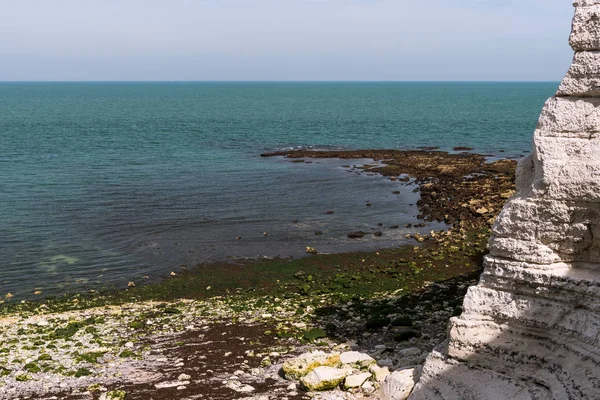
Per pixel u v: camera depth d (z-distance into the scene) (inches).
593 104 516.1
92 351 765.9
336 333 816.3
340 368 634.8
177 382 657.0
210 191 2012.8
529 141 3393.2
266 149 3097.9
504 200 1728.6
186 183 2150.6
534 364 502.3
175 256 1321.4
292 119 4958.2
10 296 1090.1
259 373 675.4
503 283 530.3
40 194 1914.4
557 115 527.8
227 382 648.4
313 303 981.8
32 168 2410.2
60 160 2637.8
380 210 1754.4
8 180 2139.5
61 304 1043.9
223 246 1395.2
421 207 1768.0
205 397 613.6
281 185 2124.8
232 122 4653.1
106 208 1739.7
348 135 3750.0
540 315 506.3
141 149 3058.6
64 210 1708.9
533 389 488.1
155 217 1648.6
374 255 1315.2
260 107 6727.4
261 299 1029.8
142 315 936.9
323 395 597.3
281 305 978.7
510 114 5497.1
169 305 1015.6
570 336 487.8
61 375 689.0
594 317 477.7
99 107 6624.0
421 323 830.5
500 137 3599.9
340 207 1791.3
